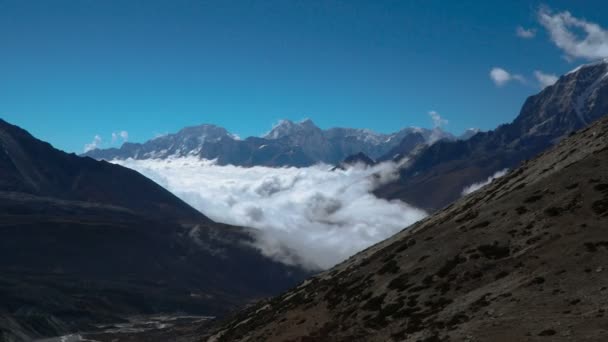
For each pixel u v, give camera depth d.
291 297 127.56
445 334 57.09
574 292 55.00
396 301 75.12
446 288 70.69
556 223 71.81
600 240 62.84
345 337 72.88
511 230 76.69
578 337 46.41
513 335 50.78
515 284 62.09
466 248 79.00
